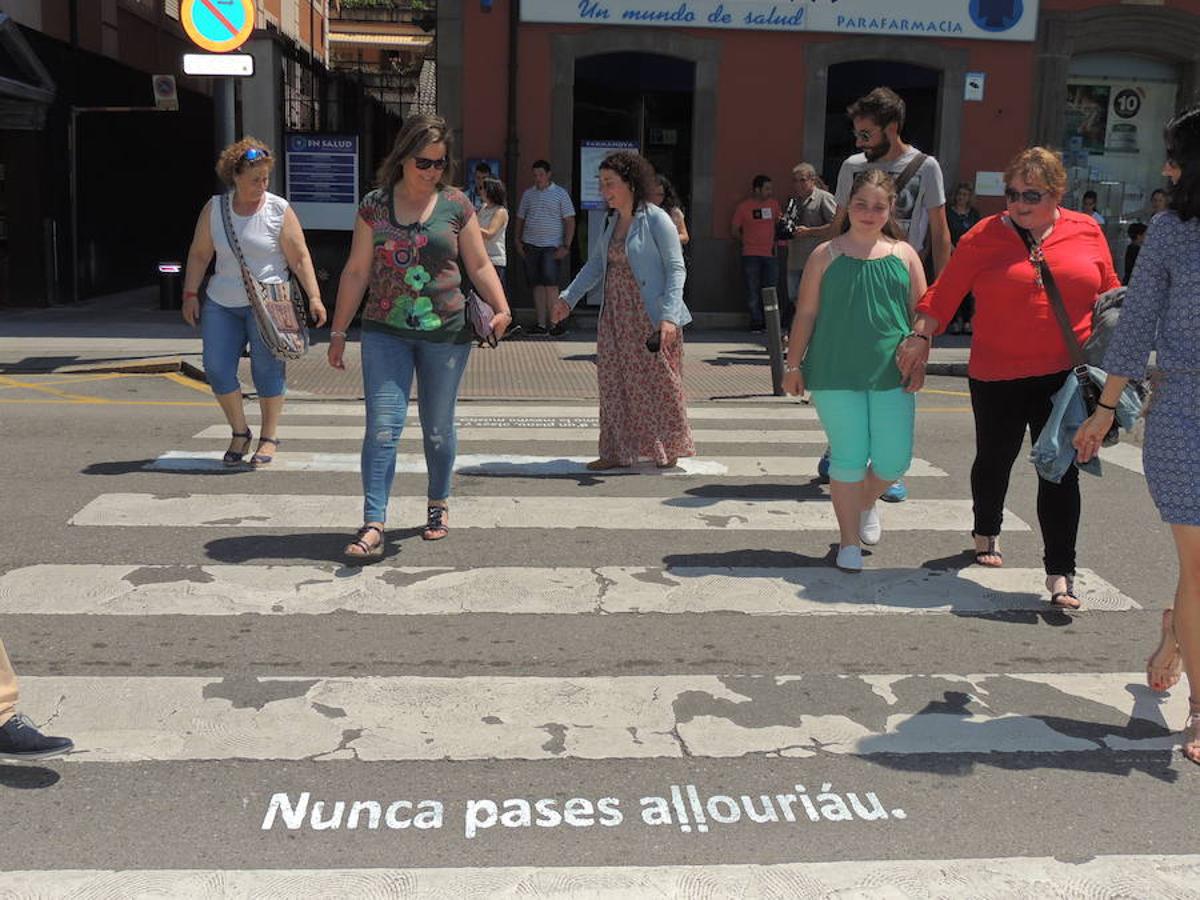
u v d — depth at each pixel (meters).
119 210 19.33
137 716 4.09
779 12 15.70
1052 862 3.31
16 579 5.43
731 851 3.34
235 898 3.08
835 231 7.09
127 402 10.19
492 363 12.64
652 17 15.54
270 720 4.07
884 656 4.72
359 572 5.60
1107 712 4.25
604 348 7.61
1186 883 3.22
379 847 3.33
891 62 16.36
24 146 16.52
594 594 5.36
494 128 15.66
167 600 5.20
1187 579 3.80
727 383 11.78
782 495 7.16
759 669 4.57
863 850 3.35
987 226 5.25
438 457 6.04
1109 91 16.94
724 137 15.94
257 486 7.19
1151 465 3.76
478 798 3.60
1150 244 3.71
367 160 15.04
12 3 15.52
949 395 11.51
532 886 3.15
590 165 16.25
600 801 3.59
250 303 7.45
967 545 6.20
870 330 5.47
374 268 5.70
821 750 3.94
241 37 11.34
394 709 4.18
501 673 4.50
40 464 7.69
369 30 35.75
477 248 5.86
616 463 7.73
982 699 4.34
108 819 3.45
